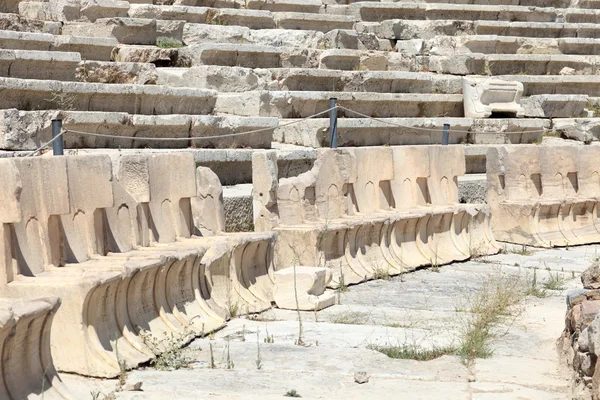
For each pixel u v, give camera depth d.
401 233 17.41
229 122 20.19
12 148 16.73
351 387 9.57
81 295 9.41
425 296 14.70
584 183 22.03
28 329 8.12
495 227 21.03
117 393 8.98
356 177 16.72
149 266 10.59
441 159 19.20
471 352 10.98
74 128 17.81
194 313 11.80
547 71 31.47
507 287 14.55
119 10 24.41
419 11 32.72
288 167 20.03
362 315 13.16
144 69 21.94
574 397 8.79
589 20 35.31
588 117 29.83
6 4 22.97
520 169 21.25
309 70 24.47
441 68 29.94
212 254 12.62
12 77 19.05
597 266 11.38
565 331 11.12
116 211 11.62
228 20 27.08
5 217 9.46
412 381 9.86
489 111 27.17
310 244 14.95
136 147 18.91
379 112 25.50
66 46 21.42
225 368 10.17
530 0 35.59
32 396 8.08
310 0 30.25
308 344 11.34
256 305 13.19
